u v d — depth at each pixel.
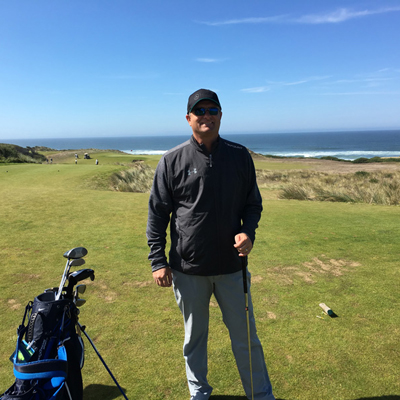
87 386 2.34
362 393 2.25
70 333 1.75
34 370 1.45
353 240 5.75
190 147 1.98
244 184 2.06
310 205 9.05
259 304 3.54
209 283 2.08
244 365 2.13
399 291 3.81
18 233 6.09
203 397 2.15
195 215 1.97
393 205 9.32
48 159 47.44
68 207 8.32
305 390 2.29
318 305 3.51
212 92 1.92
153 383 2.37
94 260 4.83
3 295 3.70
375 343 2.82
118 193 10.71
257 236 6.02
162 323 3.17
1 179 13.91
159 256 2.09
